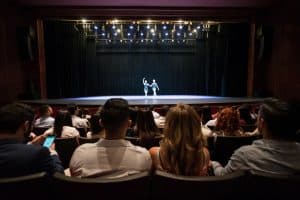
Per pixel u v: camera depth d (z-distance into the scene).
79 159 1.78
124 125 1.84
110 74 11.48
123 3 8.60
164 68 11.65
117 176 1.74
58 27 10.23
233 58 10.65
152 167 1.87
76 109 5.87
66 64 10.62
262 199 1.53
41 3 8.54
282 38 8.66
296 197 1.48
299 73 7.82
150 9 9.15
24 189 1.43
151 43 11.23
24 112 1.76
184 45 11.25
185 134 1.81
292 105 1.73
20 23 8.95
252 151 1.74
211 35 10.95
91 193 1.47
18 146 1.67
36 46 9.41
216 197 1.51
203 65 11.34
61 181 1.47
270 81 9.55
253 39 9.89
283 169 1.67
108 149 1.78
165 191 1.52
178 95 11.48
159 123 5.31
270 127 1.72
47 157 1.71
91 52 11.00
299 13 7.76
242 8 9.37
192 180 1.47
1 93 8.05
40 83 9.64
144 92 11.59
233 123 3.36
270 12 9.26
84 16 9.22
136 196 1.51
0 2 7.92
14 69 8.70
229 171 1.83
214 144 3.29
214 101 9.04
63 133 3.70
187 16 9.40
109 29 10.79
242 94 10.72
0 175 1.60
